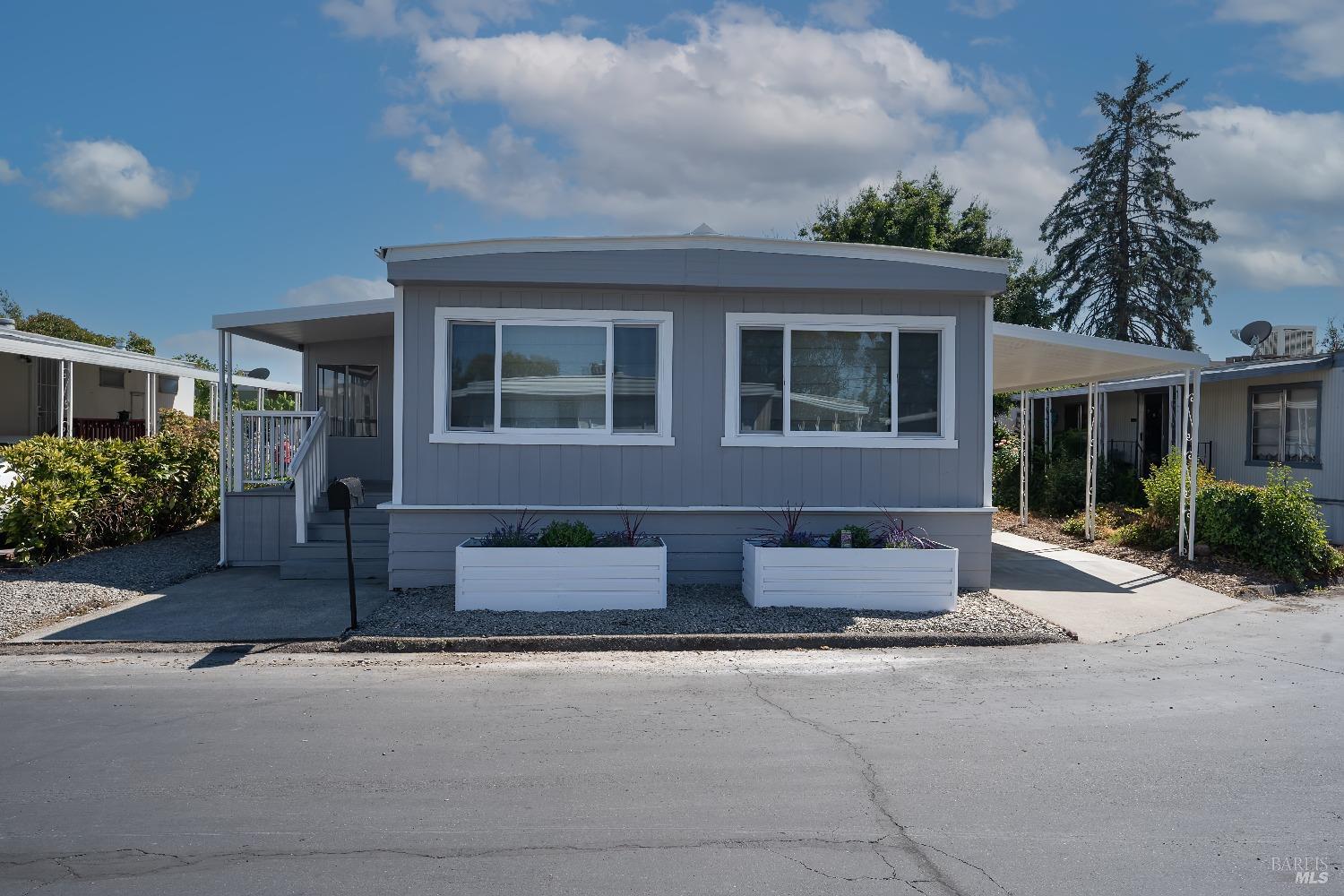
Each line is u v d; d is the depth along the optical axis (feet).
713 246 31.40
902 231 91.97
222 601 30.73
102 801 14.62
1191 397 41.29
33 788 15.14
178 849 12.96
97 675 22.47
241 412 38.63
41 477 38.32
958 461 32.89
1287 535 37.32
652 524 32.35
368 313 35.81
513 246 30.94
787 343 32.48
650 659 24.27
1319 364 49.19
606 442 32.04
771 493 32.50
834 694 20.90
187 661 23.80
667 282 31.30
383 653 24.84
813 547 29.58
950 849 13.02
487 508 31.78
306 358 44.93
